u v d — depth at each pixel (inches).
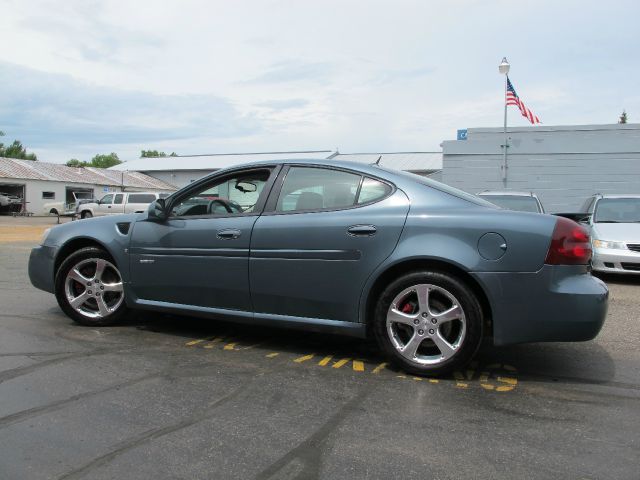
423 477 94.9
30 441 106.8
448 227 143.6
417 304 148.4
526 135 725.3
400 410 124.7
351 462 100.0
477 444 107.7
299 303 158.7
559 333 136.7
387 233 147.9
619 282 343.3
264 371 151.7
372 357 166.2
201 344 178.2
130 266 186.5
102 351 167.9
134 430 112.4
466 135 756.0
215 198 181.6
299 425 115.9
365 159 2082.9
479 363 161.9
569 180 714.8
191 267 174.4
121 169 2380.7
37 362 156.1
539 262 136.4
